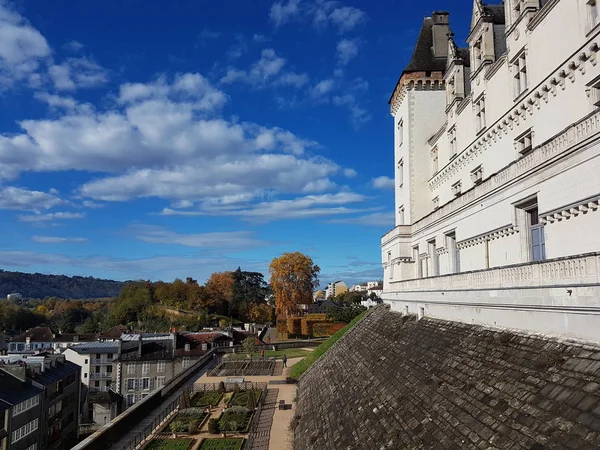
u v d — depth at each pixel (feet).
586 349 39.34
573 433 31.68
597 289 38.14
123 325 443.73
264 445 88.38
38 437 178.19
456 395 50.44
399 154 145.18
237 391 142.92
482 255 78.13
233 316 485.15
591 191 47.19
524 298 50.72
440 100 134.00
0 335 404.16
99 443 86.17
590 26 56.24
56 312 615.57
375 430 58.49
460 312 70.74
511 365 47.24
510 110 77.66
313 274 356.79
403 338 88.43
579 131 49.06
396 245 131.64
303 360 177.17
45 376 199.41
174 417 114.11
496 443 37.55
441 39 138.10
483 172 91.25
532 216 63.46
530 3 71.41
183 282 511.81
